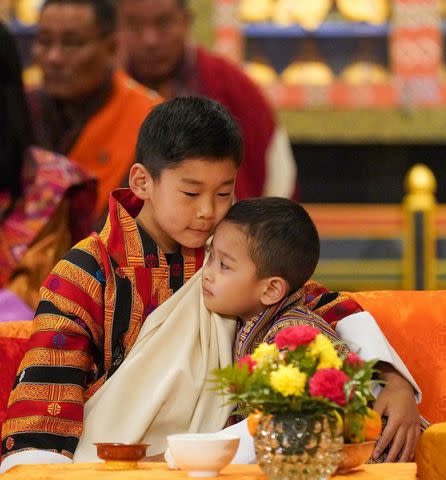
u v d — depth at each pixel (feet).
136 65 40.22
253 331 19.84
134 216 21.25
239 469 16.43
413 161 58.70
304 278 20.16
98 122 34.96
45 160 30.58
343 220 55.67
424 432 16.29
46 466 16.65
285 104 55.88
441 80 56.24
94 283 20.15
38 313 20.07
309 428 14.97
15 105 30.55
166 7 39.73
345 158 58.80
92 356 20.38
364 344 20.26
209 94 40.24
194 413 19.80
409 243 54.75
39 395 19.30
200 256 20.79
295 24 56.24
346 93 56.08
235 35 55.62
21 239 29.89
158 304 20.42
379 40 56.70
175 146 19.45
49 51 34.63
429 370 21.84
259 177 40.32
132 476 15.61
